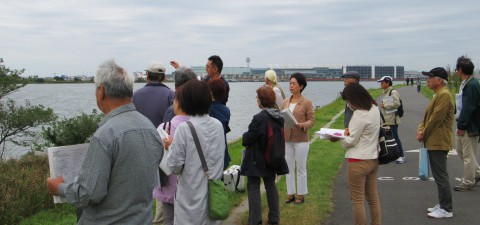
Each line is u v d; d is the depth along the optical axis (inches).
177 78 206.2
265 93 222.5
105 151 111.3
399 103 394.6
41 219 255.6
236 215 252.2
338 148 487.5
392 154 202.4
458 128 294.4
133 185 115.0
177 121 172.6
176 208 163.0
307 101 272.8
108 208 113.9
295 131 269.3
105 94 119.1
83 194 109.9
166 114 198.7
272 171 227.1
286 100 281.6
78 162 140.7
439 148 243.4
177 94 166.6
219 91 210.4
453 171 363.6
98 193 110.0
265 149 223.1
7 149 484.7
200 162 160.7
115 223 114.0
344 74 299.1
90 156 111.8
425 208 266.8
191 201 160.1
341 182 335.9
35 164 359.3
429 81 248.7
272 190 233.8
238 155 450.9
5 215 249.3
